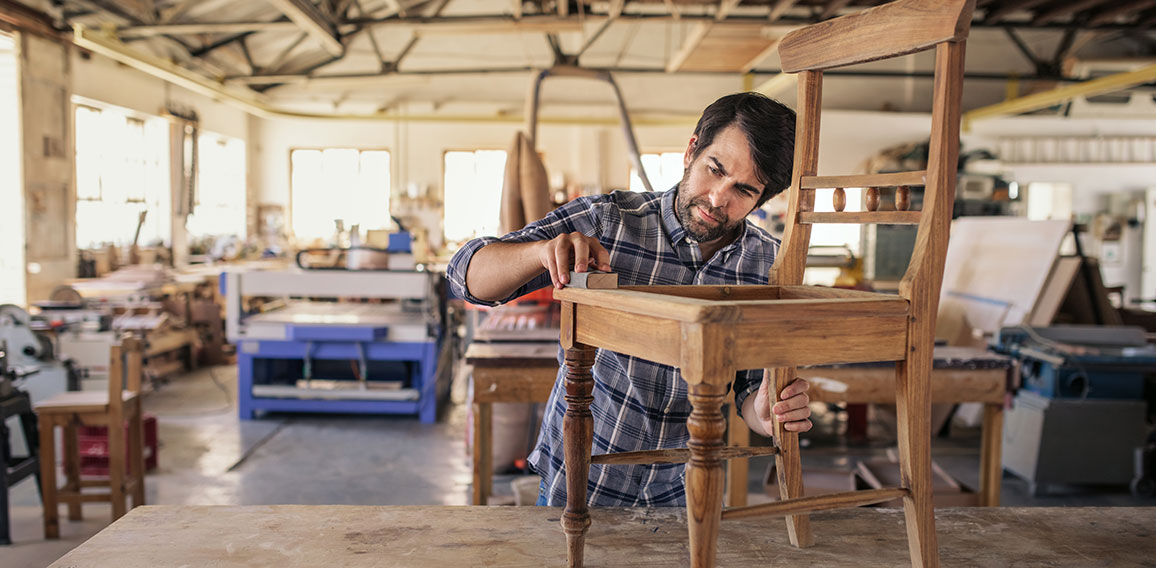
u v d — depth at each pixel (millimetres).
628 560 1210
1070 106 11266
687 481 925
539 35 11812
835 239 10258
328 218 12844
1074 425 4113
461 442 5094
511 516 1393
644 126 11992
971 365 3021
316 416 5789
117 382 3467
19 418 3900
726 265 1451
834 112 11219
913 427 1052
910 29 1055
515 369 2877
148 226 9484
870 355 1017
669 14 7598
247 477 4359
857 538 1312
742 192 1306
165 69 7961
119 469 3484
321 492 4129
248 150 12477
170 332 7176
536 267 1252
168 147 9891
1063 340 4379
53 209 7242
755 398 1391
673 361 940
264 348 5559
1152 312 6145
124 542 1254
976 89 11398
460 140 12641
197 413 5809
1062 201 11250
